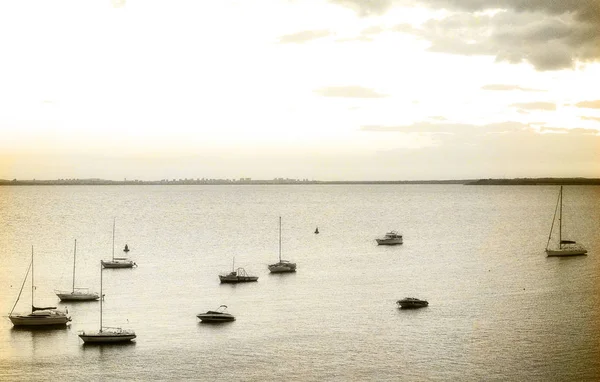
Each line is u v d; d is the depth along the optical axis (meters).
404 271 174.12
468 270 175.50
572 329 110.56
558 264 185.88
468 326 113.00
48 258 197.50
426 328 111.94
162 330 111.81
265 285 153.00
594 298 135.88
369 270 176.00
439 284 153.88
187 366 93.69
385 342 103.94
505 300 134.38
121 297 139.00
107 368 93.19
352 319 118.69
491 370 90.88
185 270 175.75
